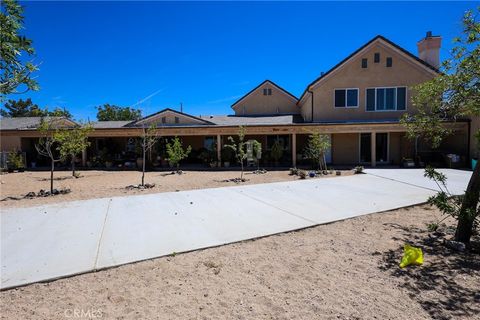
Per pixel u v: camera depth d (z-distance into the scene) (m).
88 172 17.95
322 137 16.06
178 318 3.13
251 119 23.19
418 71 18.92
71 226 6.39
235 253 4.84
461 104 5.36
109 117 46.69
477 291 3.60
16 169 18.92
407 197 8.64
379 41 19.14
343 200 8.48
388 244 5.12
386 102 19.34
